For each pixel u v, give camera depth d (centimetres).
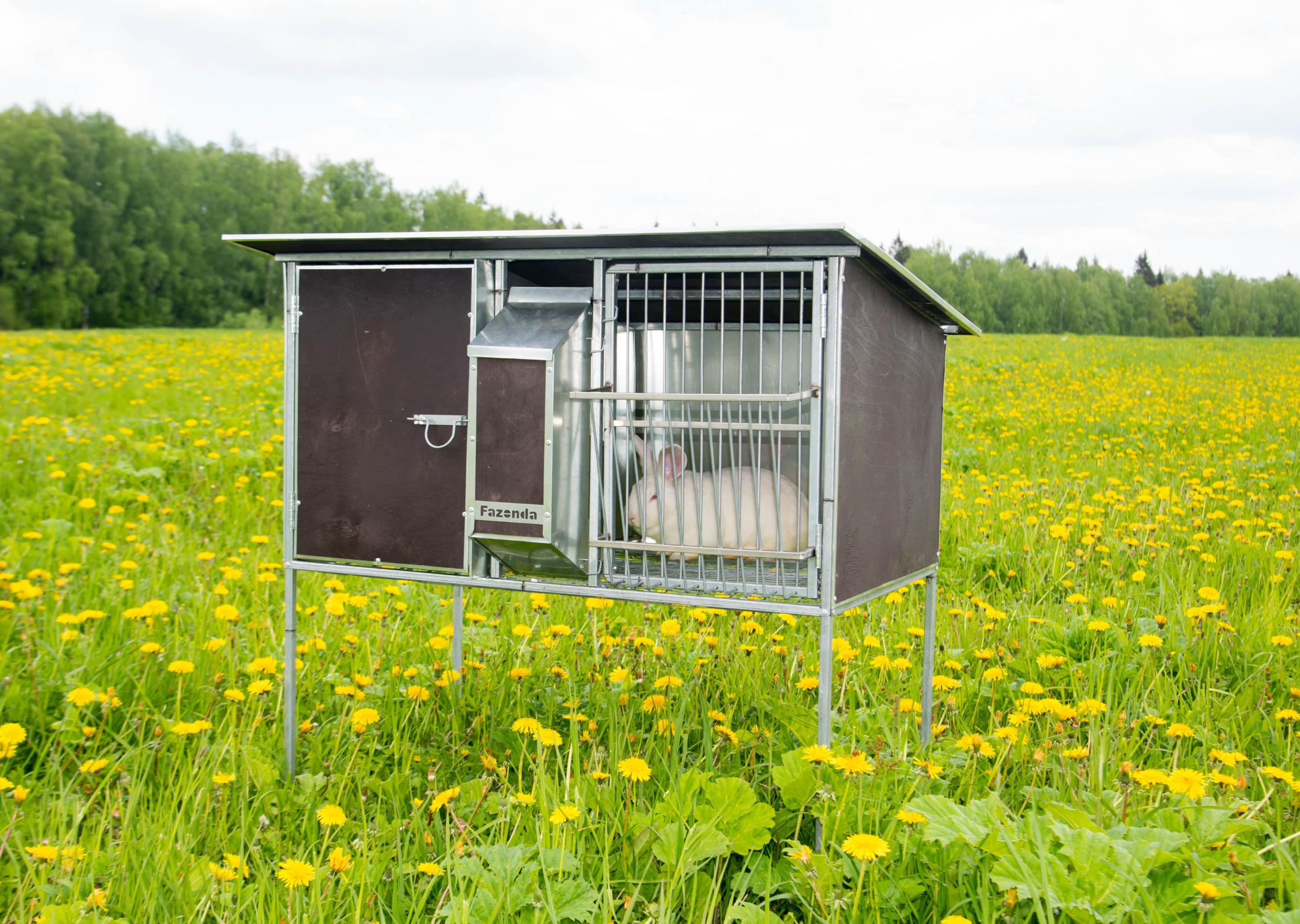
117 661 399
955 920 208
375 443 343
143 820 273
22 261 7894
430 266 332
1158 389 1833
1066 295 9731
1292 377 2152
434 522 336
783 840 275
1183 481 891
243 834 271
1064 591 562
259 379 1528
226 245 9075
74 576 529
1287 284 10412
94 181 8406
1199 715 369
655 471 341
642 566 337
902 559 356
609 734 353
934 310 363
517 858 240
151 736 357
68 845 264
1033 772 312
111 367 1662
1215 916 209
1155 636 389
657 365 397
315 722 389
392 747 345
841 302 288
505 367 309
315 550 352
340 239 321
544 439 305
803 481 385
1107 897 218
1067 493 820
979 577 612
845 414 296
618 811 276
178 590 511
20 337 2523
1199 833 242
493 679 406
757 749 342
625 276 364
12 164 8100
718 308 390
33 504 702
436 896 262
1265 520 697
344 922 238
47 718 364
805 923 250
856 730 331
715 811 263
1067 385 1850
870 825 261
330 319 348
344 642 454
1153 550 601
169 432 1019
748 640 452
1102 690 395
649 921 230
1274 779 306
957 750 323
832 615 291
